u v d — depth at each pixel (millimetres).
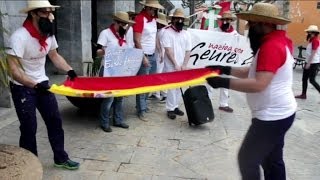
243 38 6461
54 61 3998
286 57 2875
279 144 3281
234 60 6535
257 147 3062
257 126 3039
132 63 5527
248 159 3104
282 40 2859
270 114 2963
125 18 5516
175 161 4531
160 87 4258
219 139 5367
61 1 9305
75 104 6027
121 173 4129
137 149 4840
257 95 2979
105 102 5301
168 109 6336
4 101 6152
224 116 6594
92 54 10906
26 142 3805
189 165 4441
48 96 3865
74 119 5902
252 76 2996
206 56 6516
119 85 4293
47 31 3518
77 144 4895
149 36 6535
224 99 6895
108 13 11242
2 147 3166
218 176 4188
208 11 10000
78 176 3998
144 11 6504
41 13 3465
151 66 6734
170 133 5523
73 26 9359
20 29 3488
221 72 3572
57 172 4055
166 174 4168
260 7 2846
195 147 5016
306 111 7531
